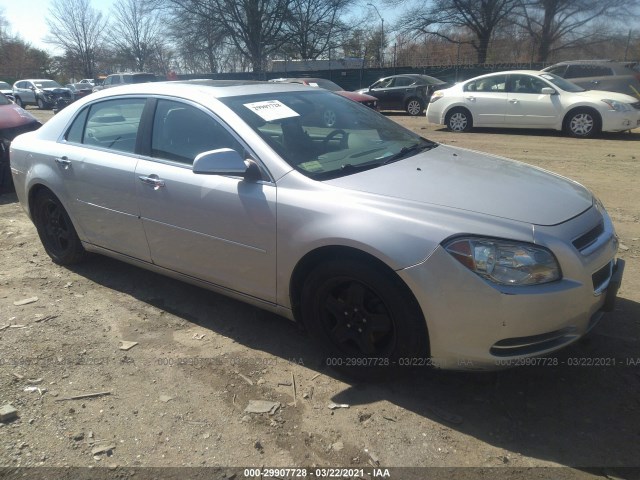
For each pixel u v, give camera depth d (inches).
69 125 167.0
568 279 97.1
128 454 95.2
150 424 102.7
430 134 513.7
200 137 132.0
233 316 145.3
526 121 485.7
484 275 94.7
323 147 129.7
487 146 421.1
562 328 99.0
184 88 141.3
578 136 461.1
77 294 159.6
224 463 93.0
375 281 103.1
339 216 106.5
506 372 117.3
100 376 118.1
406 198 106.2
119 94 154.6
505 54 1417.3
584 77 586.2
